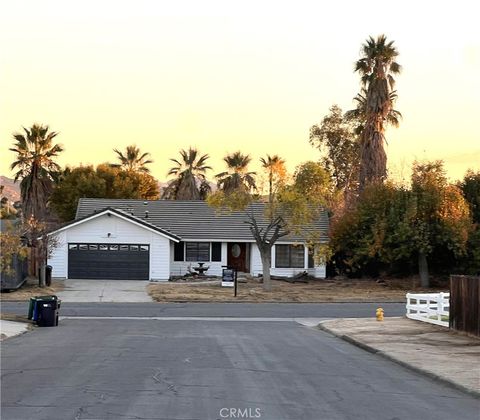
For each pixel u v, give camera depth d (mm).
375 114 59000
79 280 51344
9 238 34781
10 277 42125
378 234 49469
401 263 53656
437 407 11555
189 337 22938
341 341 22609
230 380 13703
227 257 57000
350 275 56375
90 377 13898
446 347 19812
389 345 20250
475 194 53906
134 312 34594
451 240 47969
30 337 22578
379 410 11102
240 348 19750
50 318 27000
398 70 59406
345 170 75812
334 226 53219
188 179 81375
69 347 19531
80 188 75000
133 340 21672
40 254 45312
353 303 41000
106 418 9969
